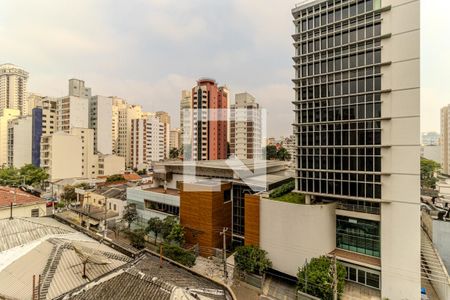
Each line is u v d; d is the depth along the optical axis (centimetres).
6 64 13525
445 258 2559
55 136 6412
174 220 3247
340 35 2359
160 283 1308
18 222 2236
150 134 9256
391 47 2138
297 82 2641
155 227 3159
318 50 2483
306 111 2559
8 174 6309
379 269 2214
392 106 2147
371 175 2223
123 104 11225
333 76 2402
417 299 2077
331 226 2455
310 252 2358
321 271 2103
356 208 2434
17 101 13638
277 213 2545
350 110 2312
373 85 2198
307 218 2369
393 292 2148
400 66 2109
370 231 2367
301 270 2288
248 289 2417
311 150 2522
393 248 2169
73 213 4484
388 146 2138
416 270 2086
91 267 1546
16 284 1436
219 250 2941
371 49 2198
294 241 2439
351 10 2292
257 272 2562
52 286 1371
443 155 8381
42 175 6038
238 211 3288
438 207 3281
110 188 5041
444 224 2584
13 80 13550
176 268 1667
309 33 2541
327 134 2422
